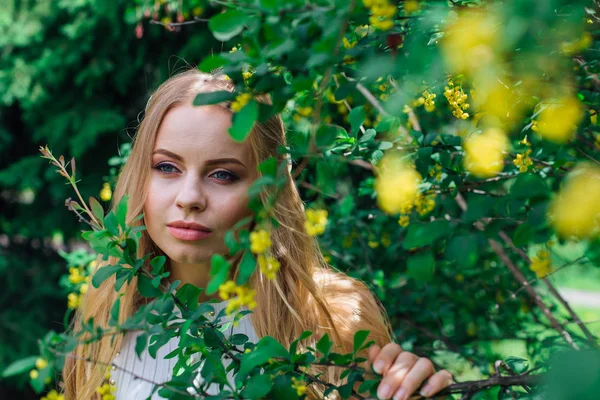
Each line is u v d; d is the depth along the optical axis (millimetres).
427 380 948
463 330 2135
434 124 1887
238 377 923
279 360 931
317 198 2219
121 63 5109
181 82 1303
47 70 5156
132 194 1309
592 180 681
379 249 2152
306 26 768
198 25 4449
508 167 1468
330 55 731
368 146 1327
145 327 877
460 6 848
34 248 5945
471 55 659
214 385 1193
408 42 789
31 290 5496
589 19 834
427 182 1400
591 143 1212
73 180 1133
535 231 828
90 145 5102
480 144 1030
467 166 1318
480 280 2172
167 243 1258
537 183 821
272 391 896
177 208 1229
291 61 765
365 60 813
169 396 920
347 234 2014
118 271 986
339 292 1429
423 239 832
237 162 1233
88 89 5090
